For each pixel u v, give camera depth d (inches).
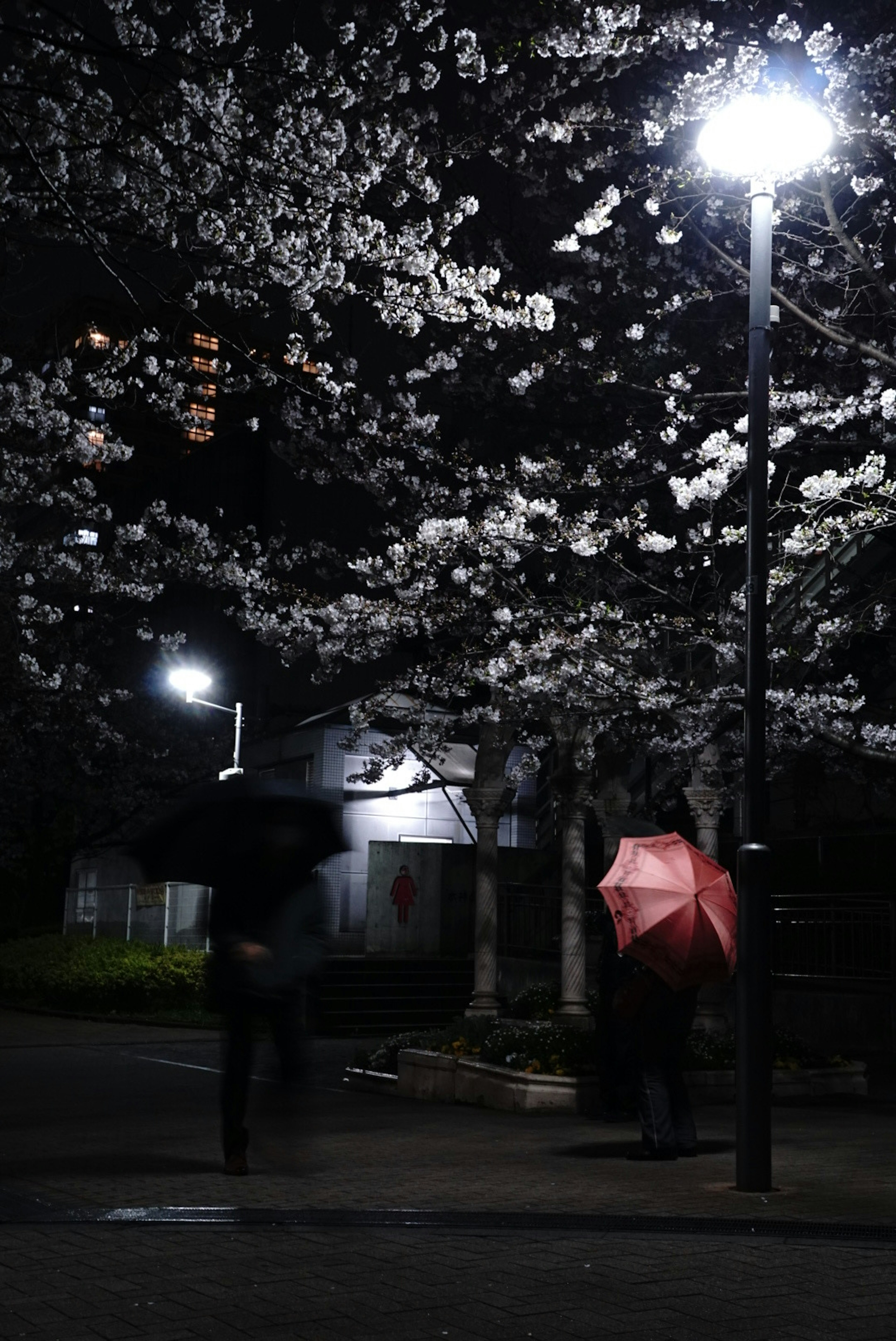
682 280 629.3
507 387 673.6
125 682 1593.3
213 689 1557.6
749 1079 282.7
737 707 525.0
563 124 522.9
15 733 1016.9
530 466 566.9
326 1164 321.1
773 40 451.5
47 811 1573.6
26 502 687.7
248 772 1357.0
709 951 319.0
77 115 378.3
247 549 835.4
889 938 682.2
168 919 1082.1
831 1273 203.6
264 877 284.4
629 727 585.3
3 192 368.2
